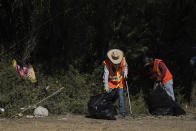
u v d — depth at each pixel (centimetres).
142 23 1838
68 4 1677
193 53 1686
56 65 1594
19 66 1355
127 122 1070
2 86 1235
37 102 1238
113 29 1747
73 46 1698
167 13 1886
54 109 1237
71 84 1333
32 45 1507
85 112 1261
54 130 887
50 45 1711
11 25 1570
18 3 1434
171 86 1256
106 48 1711
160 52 1808
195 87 1450
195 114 1266
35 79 1339
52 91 1292
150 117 1182
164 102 1220
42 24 1555
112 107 1137
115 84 1148
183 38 1866
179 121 1104
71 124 1002
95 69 1438
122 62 1150
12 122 1035
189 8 1884
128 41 1795
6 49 1494
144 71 1373
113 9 1734
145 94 1459
